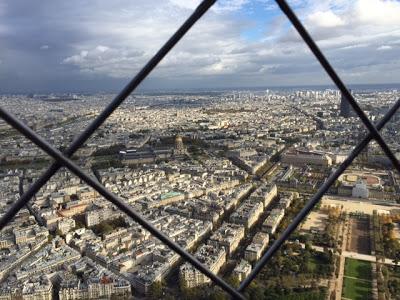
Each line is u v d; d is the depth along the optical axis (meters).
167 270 143.62
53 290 137.38
